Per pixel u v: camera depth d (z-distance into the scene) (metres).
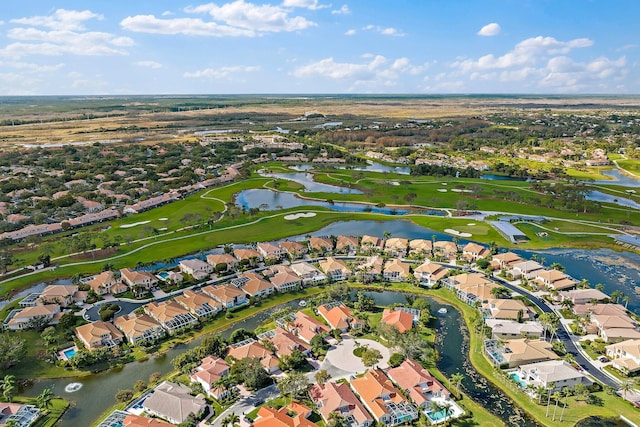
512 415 108.44
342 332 146.62
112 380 122.94
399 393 113.56
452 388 117.62
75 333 144.75
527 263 190.25
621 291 176.75
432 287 178.62
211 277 187.25
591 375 122.19
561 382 116.56
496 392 116.81
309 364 129.25
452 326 150.88
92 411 110.62
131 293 173.38
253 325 152.38
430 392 115.88
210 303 160.88
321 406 109.25
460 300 168.88
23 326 148.38
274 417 100.56
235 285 176.12
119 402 113.44
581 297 161.25
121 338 141.00
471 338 143.00
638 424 103.81
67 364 128.38
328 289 169.50
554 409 109.38
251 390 117.00
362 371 125.50
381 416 105.81
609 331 137.75
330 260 196.00
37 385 120.88
